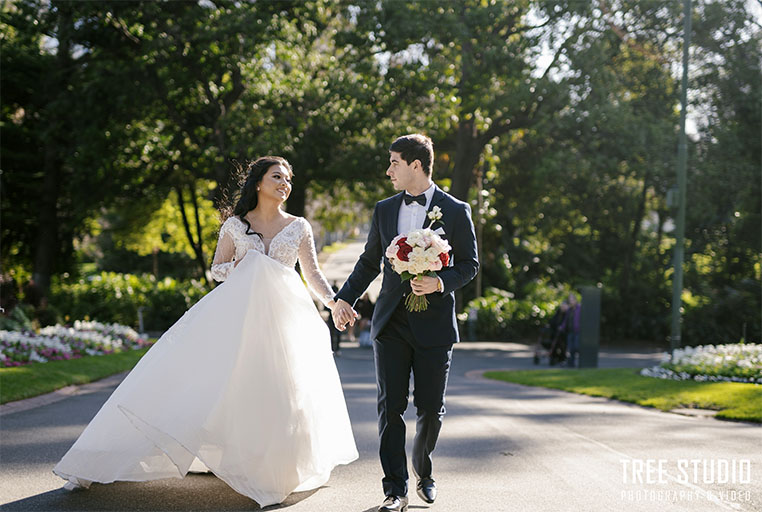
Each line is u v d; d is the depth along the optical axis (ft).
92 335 55.52
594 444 22.68
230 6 84.43
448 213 15.44
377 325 15.31
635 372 49.98
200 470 17.49
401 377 15.19
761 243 99.81
